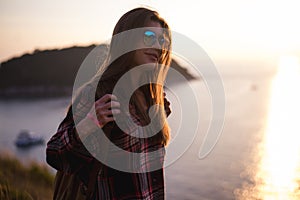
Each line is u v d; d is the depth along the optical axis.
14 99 152.00
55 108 124.88
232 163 53.78
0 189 4.80
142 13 1.35
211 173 43.75
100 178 1.33
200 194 35.25
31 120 109.50
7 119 113.62
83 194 1.40
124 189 1.33
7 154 10.55
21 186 6.41
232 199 37.12
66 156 1.27
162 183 1.41
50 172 10.43
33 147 74.38
